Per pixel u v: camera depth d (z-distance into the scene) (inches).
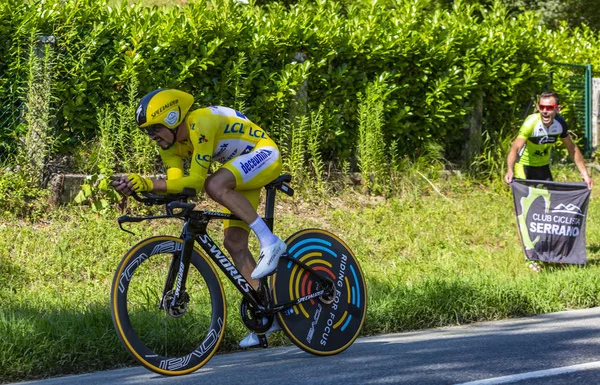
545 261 551.8
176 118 293.4
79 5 552.4
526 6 1165.1
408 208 634.2
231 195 302.5
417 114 693.9
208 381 279.4
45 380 303.3
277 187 324.2
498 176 716.0
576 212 548.1
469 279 457.4
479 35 725.3
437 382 269.3
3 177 516.4
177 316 297.9
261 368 303.0
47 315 366.0
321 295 331.9
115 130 566.6
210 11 598.9
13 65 530.3
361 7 763.4
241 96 595.8
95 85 555.8
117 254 492.4
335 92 655.1
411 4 709.3
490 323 413.4
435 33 703.7
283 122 623.2
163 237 295.0
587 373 281.4
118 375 302.5
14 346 314.5
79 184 532.4
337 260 340.8
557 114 561.3
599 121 868.6
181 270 297.3
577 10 1188.5
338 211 600.7
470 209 655.1
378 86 660.1
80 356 323.9
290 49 634.2
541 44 797.2
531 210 554.3
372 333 394.0
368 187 649.6
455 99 713.6
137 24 571.2
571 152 561.3
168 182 287.9
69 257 477.4
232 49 609.0
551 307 446.9
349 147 662.5
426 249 573.6
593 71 916.6
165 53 578.2
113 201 535.5
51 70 533.3
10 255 469.4
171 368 288.7
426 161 691.4
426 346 341.1
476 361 303.0
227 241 320.5
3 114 531.8
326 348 330.6
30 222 507.5
